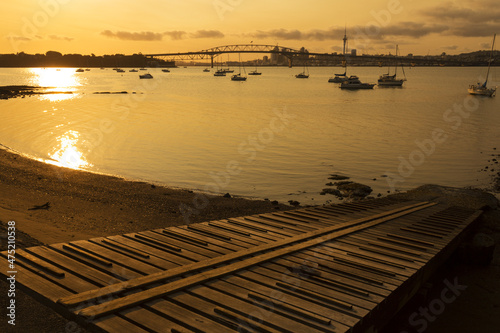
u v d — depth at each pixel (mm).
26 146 23672
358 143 27156
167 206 12820
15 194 13297
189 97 72438
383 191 15742
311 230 7246
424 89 97812
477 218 9594
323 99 69812
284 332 3695
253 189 15742
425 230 7871
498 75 176375
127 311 3982
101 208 12281
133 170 18469
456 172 19109
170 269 4902
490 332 5766
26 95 70875
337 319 3955
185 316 3912
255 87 108812
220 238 6465
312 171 18969
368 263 5684
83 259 5172
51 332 4289
